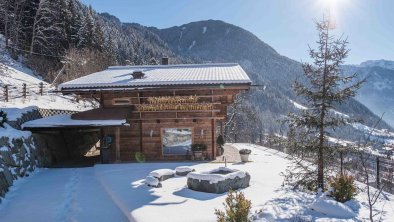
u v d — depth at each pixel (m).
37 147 18.19
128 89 20.36
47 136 20.23
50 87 35.00
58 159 20.88
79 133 24.52
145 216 9.56
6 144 14.83
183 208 10.20
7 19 49.12
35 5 54.84
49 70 45.66
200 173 12.47
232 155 22.42
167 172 14.45
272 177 14.70
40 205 11.60
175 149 21.20
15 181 14.39
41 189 13.59
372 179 13.71
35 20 50.59
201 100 21.17
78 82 20.97
